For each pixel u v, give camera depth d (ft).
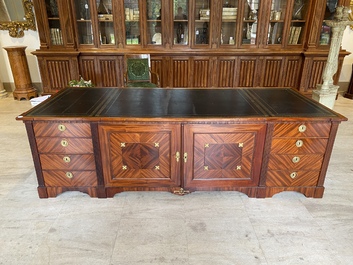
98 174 6.24
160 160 6.11
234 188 6.43
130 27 13.14
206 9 12.84
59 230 5.49
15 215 5.90
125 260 4.81
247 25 13.16
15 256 4.89
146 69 11.81
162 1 12.39
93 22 12.76
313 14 12.44
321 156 6.11
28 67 14.39
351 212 6.05
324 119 5.69
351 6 13.75
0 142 9.41
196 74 13.75
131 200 6.43
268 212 6.05
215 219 5.82
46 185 6.36
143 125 5.73
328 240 5.27
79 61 13.42
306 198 6.53
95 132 5.81
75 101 6.84
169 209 6.13
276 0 12.76
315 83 13.79
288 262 4.79
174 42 13.32
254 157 6.09
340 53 12.94
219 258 4.86
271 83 13.98
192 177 6.26
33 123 5.71
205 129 5.78
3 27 13.91
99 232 5.45
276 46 13.32
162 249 5.04
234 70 13.67
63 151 6.00
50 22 12.87
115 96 7.32
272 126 5.77
